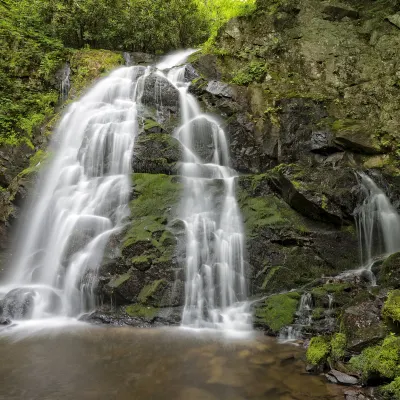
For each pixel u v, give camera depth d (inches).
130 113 389.7
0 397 143.7
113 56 517.7
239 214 291.9
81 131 397.4
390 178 345.1
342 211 296.2
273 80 459.2
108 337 210.7
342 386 156.4
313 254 277.3
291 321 220.5
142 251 256.5
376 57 435.8
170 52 628.7
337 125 400.2
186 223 273.9
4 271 314.3
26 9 545.0
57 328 225.8
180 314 237.6
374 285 241.6
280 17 486.3
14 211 341.7
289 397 147.1
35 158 394.3
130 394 147.3
